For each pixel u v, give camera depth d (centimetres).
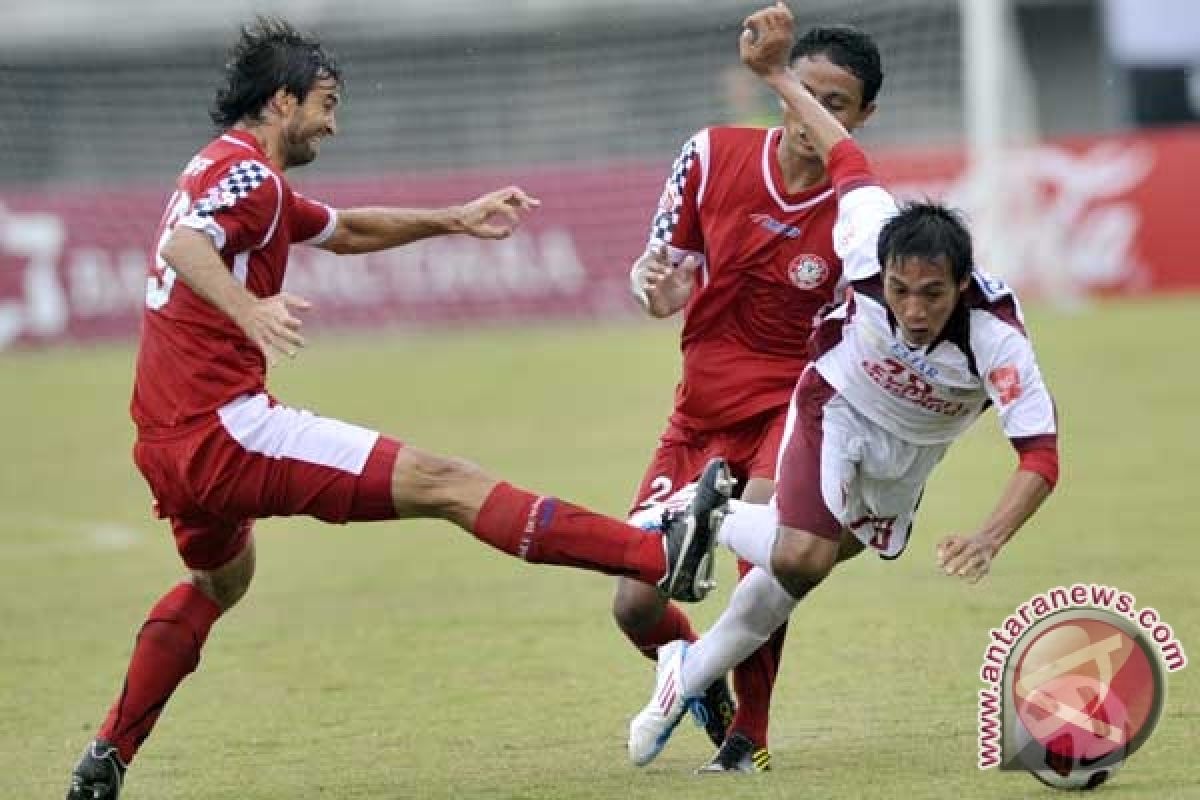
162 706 2106
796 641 2830
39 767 2278
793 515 2053
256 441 1956
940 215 1888
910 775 2025
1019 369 1923
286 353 1858
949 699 2416
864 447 2077
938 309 1886
